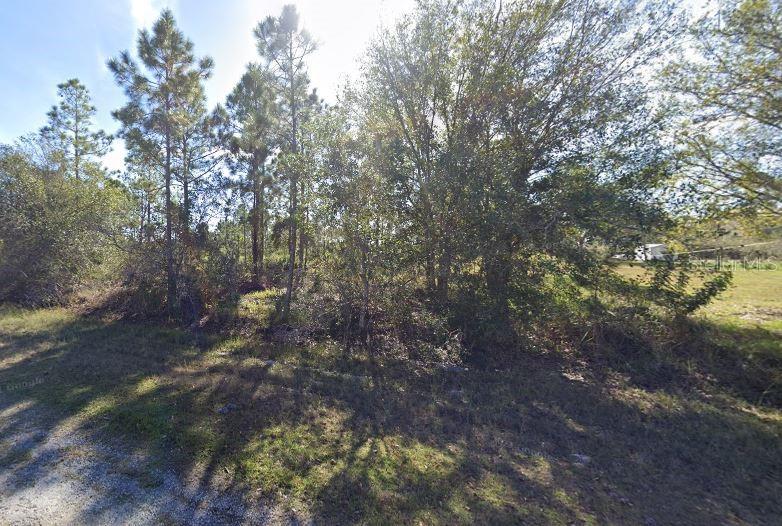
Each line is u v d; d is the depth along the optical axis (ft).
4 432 15.37
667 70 26.50
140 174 38.29
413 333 29.43
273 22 33.71
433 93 29.94
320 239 30.42
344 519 10.71
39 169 47.83
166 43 35.24
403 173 27.58
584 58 27.71
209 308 37.22
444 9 29.14
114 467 13.06
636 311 25.71
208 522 10.50
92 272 45.88
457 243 27.27
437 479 12.78
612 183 25.64
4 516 10.63
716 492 12.78
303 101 38.09
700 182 26.84
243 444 14.49
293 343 29.17
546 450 15.25
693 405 19.10
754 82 24.18
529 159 27.78
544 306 26.91
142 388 19.69
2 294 41.78
